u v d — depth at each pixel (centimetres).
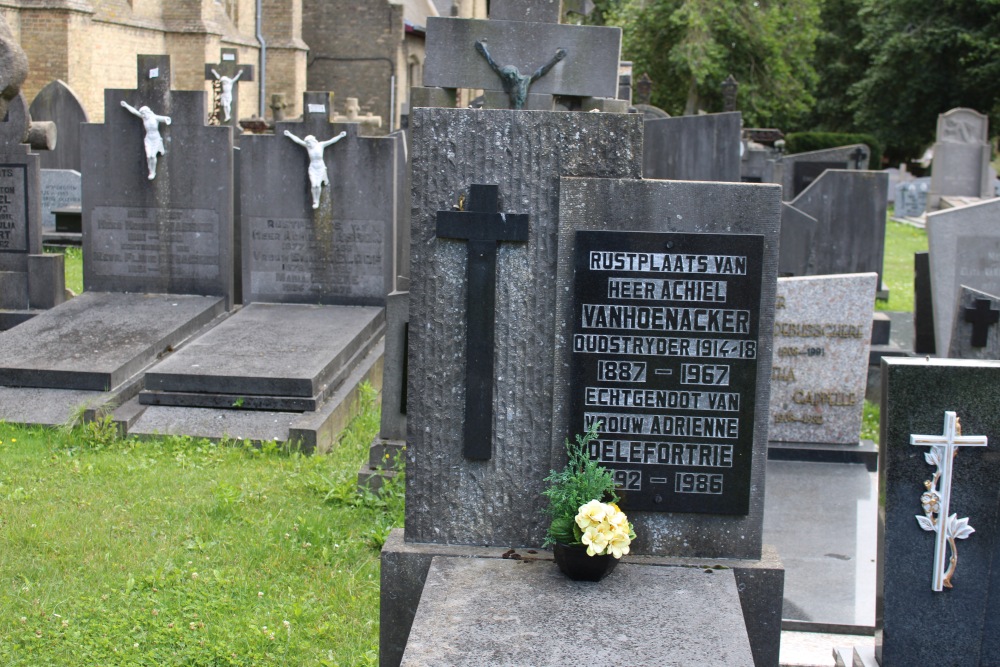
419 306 459
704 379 449
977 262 1032
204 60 3131
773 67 4281
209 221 1125
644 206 444
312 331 1022
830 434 848
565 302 450
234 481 751
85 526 648
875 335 1108
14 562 593
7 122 1113
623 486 456
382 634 466
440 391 463
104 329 1007
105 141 1127
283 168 1127
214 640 515
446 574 438
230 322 1054
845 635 536
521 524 467
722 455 452
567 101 629
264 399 872
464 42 534
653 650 379
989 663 449
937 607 446
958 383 434
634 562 454
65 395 891
